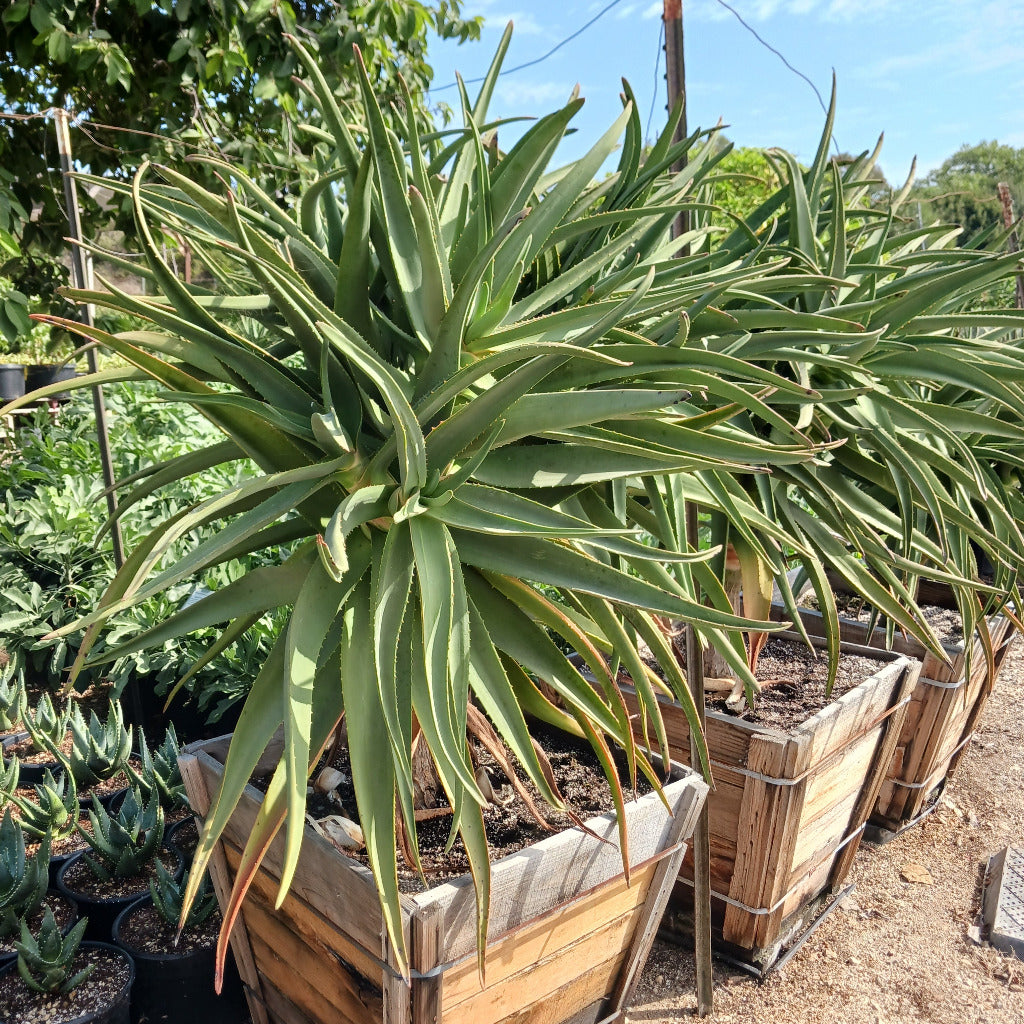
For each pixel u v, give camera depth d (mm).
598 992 1544
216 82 5211
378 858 1008
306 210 1362
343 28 4988
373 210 1269
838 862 2236
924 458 1801
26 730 2697
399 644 1118
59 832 2088
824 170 1971
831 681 1857
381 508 1136
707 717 1869
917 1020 1917
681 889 2064
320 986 1398
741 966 2010
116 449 4176
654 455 1062
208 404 1080
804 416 1579
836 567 1815
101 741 2404
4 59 4801
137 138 4703
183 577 931
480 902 1084
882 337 1796
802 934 2164
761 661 2354
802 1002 1944
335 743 1520
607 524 1443
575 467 1159
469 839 1072
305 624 1065
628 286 1589
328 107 1129
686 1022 1861
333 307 1330
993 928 2186
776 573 1721
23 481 4289
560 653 1236
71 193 2473
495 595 1253
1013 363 1883
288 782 958
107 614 869
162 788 2102
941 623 2777
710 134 1694
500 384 1032
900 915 2295
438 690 977
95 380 1179
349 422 1239
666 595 1056
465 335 1229
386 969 1184
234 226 1095
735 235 2145
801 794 1820
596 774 1651
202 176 4957
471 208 1522
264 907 1487
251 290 1524
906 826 2684
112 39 4832
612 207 1695
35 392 1124
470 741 1753
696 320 1434
